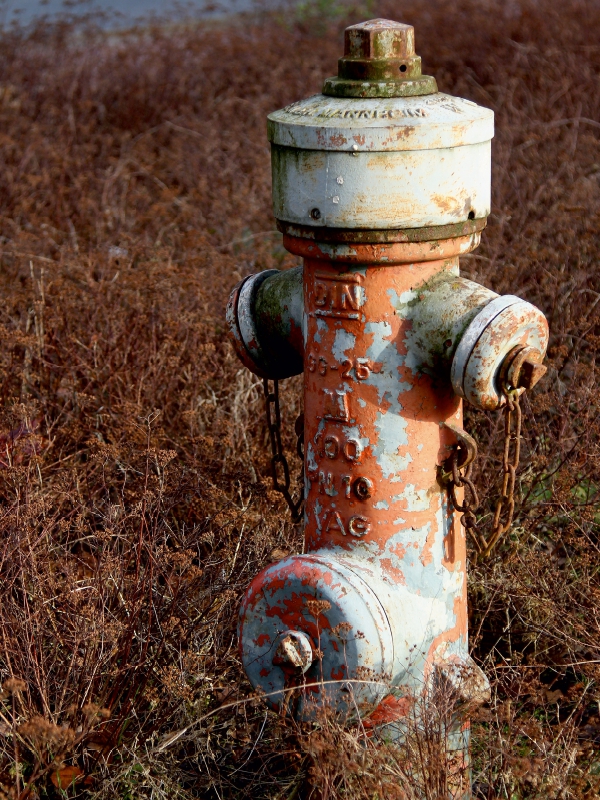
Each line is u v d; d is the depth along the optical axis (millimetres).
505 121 6793
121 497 3168
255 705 2648
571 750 2473
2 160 6344
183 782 2619
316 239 2248
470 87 8055
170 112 7828
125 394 3838
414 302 2260
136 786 2574
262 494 3248
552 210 5141
